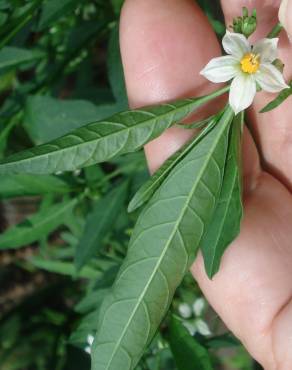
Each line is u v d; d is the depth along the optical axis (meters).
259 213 0.16
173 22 0.17
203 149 0.14
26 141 0.23
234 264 0.16
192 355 0.17
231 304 0.16
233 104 0.14
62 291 0.27
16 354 0.26
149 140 0.14
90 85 0.23
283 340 0.15
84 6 0.22
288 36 0.16
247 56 0.14
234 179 0.14
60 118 0.19
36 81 0.21
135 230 0.14
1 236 0.20
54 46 0.21
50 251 0.27
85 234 0.19
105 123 0.14
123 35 0.17
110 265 0.21
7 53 0.20
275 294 0.16
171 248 0.14
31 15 0.18
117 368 0.14
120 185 0.20
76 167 0.14
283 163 0.17
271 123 0.17
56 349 0.23
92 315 0.20
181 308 0.20
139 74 0.17
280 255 0.16
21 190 0.19
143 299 0.14
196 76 0.17
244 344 0.17
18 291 0.31
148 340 0.14
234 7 0.17
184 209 0.14
